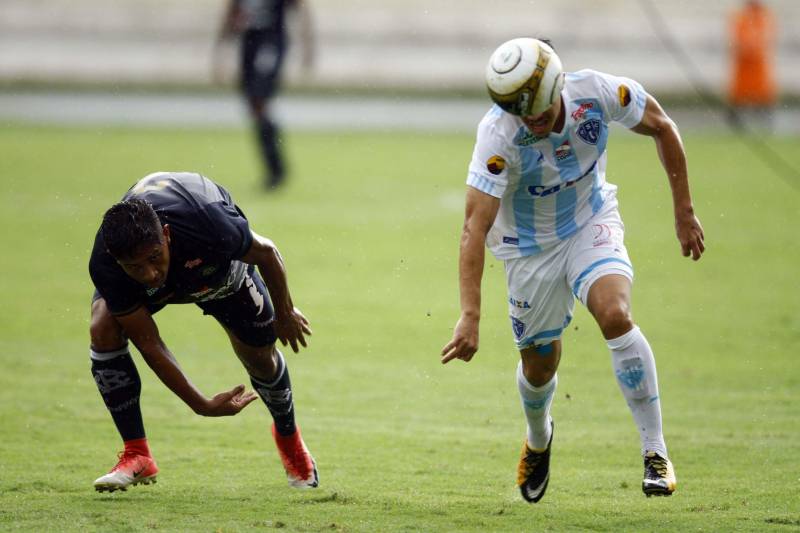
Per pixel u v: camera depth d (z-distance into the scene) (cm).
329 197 5469
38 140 7062
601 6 10012
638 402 1747
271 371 1903
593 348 3139
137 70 9456
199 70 9431
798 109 8331
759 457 2152
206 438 2303
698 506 1806
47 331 3244
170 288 1719
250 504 1789
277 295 1777
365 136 7494
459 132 7675
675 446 2236
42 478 1945
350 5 10050
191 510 1739
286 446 1933
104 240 1600
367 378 2820
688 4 9719
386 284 3891
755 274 4009
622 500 1869
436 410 2550
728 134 7475
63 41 9494
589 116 1770
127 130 7544
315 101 8944
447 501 1845
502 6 9869
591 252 1819
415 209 5197
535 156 1764
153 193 1678
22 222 4806
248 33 5581
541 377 1889
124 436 1823
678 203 1872
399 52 9481
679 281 3909
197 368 2905
